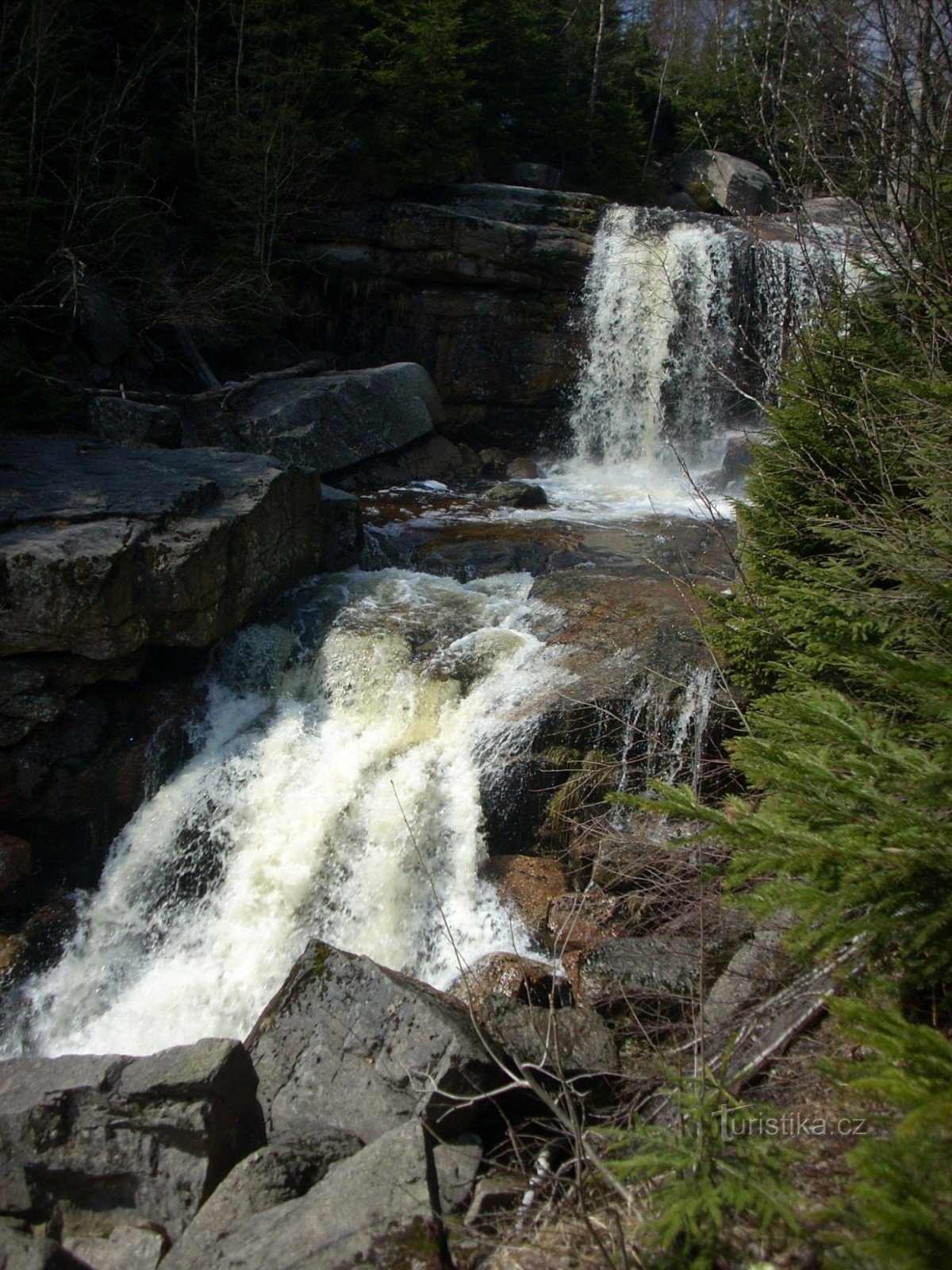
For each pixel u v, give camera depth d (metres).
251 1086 4.51
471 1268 3.50
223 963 6.96
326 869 7.20
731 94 23.83
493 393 16.39
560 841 7.11
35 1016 6.61
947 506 4.59
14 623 7.04
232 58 16.77
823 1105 3.57
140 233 14.06
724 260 15.24
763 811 3.44
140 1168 4.17
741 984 4.47
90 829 7.50
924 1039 2.49
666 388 15.71
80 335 13.02
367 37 17.77
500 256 15.98
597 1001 5.29
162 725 7.82
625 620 8.29
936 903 2.77
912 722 4.12
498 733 7.37
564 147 21.91
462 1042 4.58
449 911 6.91
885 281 7.01
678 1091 3.43
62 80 14.08
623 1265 3.02
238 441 12.69
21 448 9.27
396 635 8.36
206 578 7.76
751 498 6.98
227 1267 3.45
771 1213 2.82
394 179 16.77
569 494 14.14
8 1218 4.14
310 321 16.62
